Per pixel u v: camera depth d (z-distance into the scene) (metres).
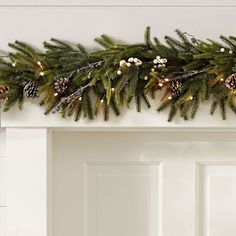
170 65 1.74
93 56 1.74
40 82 1.75
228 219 2.01
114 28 1.84
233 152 2.00
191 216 2.00
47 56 1.75
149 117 1.82
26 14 1.84
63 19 1.84
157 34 1.84
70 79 1.76
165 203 2.01
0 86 1.73
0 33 1.84
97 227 2.01
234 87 1.66
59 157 2.00
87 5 1.84
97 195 2.01
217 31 1.83
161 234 2.01
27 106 1.82
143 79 1.75
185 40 1.75
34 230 1.85
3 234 1.90
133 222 2.01
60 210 2.01
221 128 1.86
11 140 1.84
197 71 1.72
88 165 2.01
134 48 1.73
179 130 1.90
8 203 1.85
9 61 1.84
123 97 1.78
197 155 2.00
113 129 1.88
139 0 1.83
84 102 1.77
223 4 1.83
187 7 1.83
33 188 1.85
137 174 2.01
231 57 1.68
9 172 1.85
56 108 1.72
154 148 2.00
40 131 1.85
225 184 2.01
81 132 2.00
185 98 1.71
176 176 2.00
